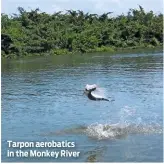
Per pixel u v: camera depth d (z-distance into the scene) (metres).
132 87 30.38
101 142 16.94
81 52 76.62
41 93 29.14
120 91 28.83
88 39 78.25
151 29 86.69
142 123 19.69
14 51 71.12
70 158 15.27
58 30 80.44
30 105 24.84
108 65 47.47
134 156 15.30
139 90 28.95
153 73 38.00
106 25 87.12
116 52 73.38
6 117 21.75
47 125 19.81
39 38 74.81
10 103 25.69
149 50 75.31
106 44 82.50
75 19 87.69
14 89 31.48
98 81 34.03
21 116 21.89
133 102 24.92
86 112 22.45
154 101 25.00
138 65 45.94
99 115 21.66
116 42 82.88
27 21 81.19
